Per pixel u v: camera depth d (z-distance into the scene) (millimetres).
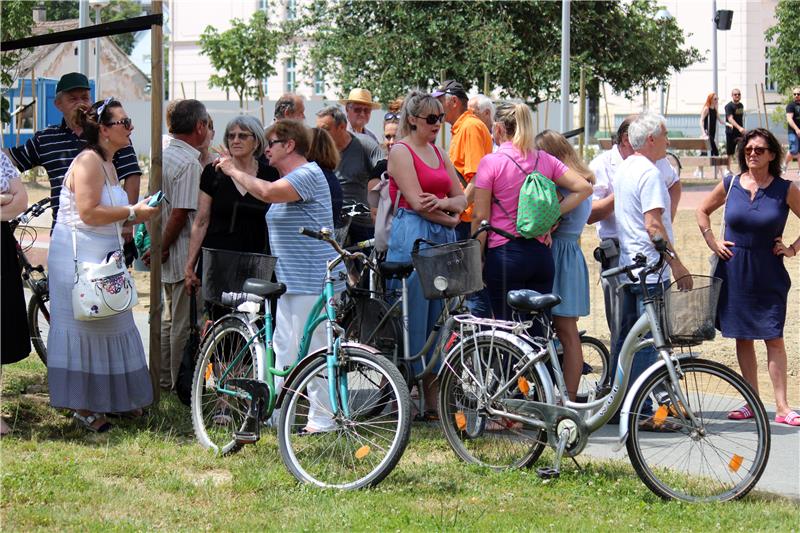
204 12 48281
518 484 6559
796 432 7969
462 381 6980
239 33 33031
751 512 6129
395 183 8023
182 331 8648
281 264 7332
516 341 6727
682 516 6023
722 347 11305
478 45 24219
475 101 9445
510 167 7637
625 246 7922
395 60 25250
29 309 9484
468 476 6711
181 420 8016
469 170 8945
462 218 8867
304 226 7285
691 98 44656
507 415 6762
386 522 5781
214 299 7461
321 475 6598
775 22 43781
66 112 8266
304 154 7461
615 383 6520
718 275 8266
